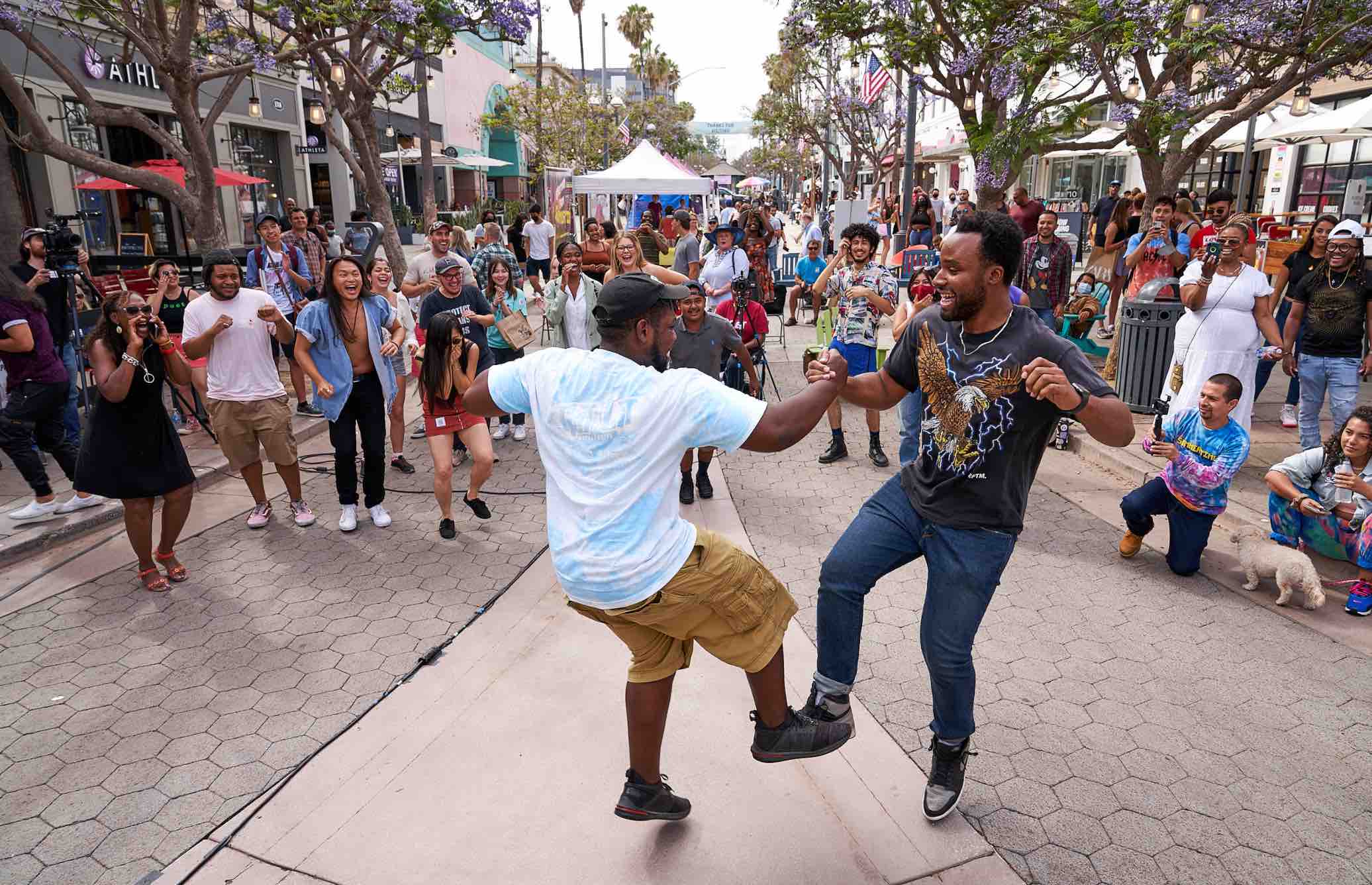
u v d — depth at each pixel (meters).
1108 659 3.93
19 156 13.90
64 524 5.45
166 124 17.58
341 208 27.50
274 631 4.29
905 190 14.55
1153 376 7.34
